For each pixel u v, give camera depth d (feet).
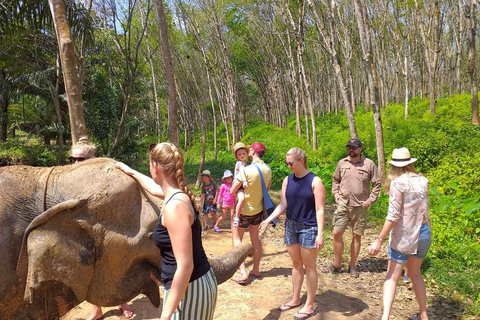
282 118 130.52
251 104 191.72
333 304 14.25
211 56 87.45
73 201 8.21
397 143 46.91
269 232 24.56
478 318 13.12
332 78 122.83
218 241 23.50
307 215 12.96
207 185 26.43
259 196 16.26
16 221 8.20
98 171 8.91
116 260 8.62
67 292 8.55
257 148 16.49
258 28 95.40
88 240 8.43
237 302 14.58
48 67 54.24
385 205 28.07
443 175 33.94
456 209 24.67
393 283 12.12
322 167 43.96
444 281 15.69
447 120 58.34
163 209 7.20
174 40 76.69
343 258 19.07
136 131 57.57
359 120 76.84
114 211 8.54
